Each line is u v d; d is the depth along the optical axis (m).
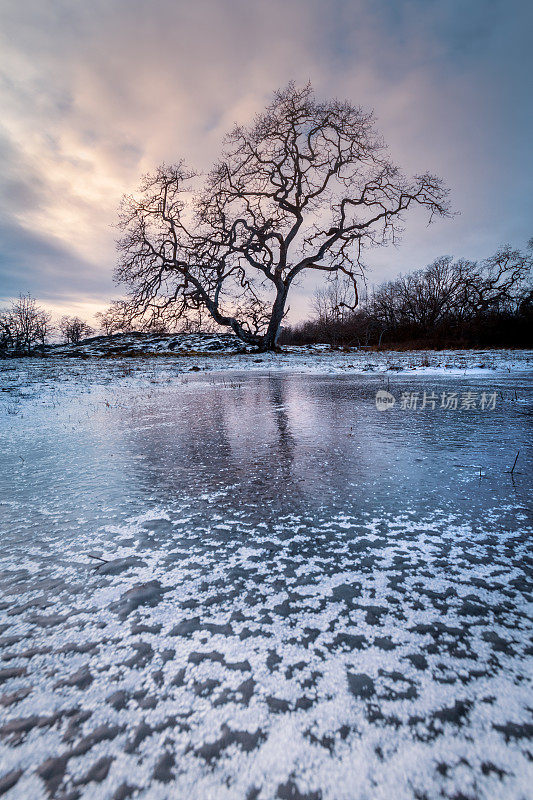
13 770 0.74
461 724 0.80
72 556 1.58
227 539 1.69
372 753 0.75
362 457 2.97
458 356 19.31
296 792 0.68
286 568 1.44
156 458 3.10
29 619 1.19
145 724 0.83
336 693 0.89
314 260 26.80
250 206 27.42
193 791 0.69
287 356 22.50
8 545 1.69
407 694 0.88
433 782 0.69
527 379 9.01
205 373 13.05
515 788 0.68
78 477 2.66
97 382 10.59
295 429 4.10
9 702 0.89
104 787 0.70
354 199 26.72
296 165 25.67
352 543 1.62
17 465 3.00
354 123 24.27
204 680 0.94
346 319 42.50
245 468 2.76
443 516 1.87
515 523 1.78
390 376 10.45
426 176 24.83
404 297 44.97
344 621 1.13
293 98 23.64
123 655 1.03
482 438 3.56
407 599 1.23
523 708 0.84
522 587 1.29
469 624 1.11
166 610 1.21
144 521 1.91
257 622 1.14
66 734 0.81
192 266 25.88
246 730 0.80
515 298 39.00
